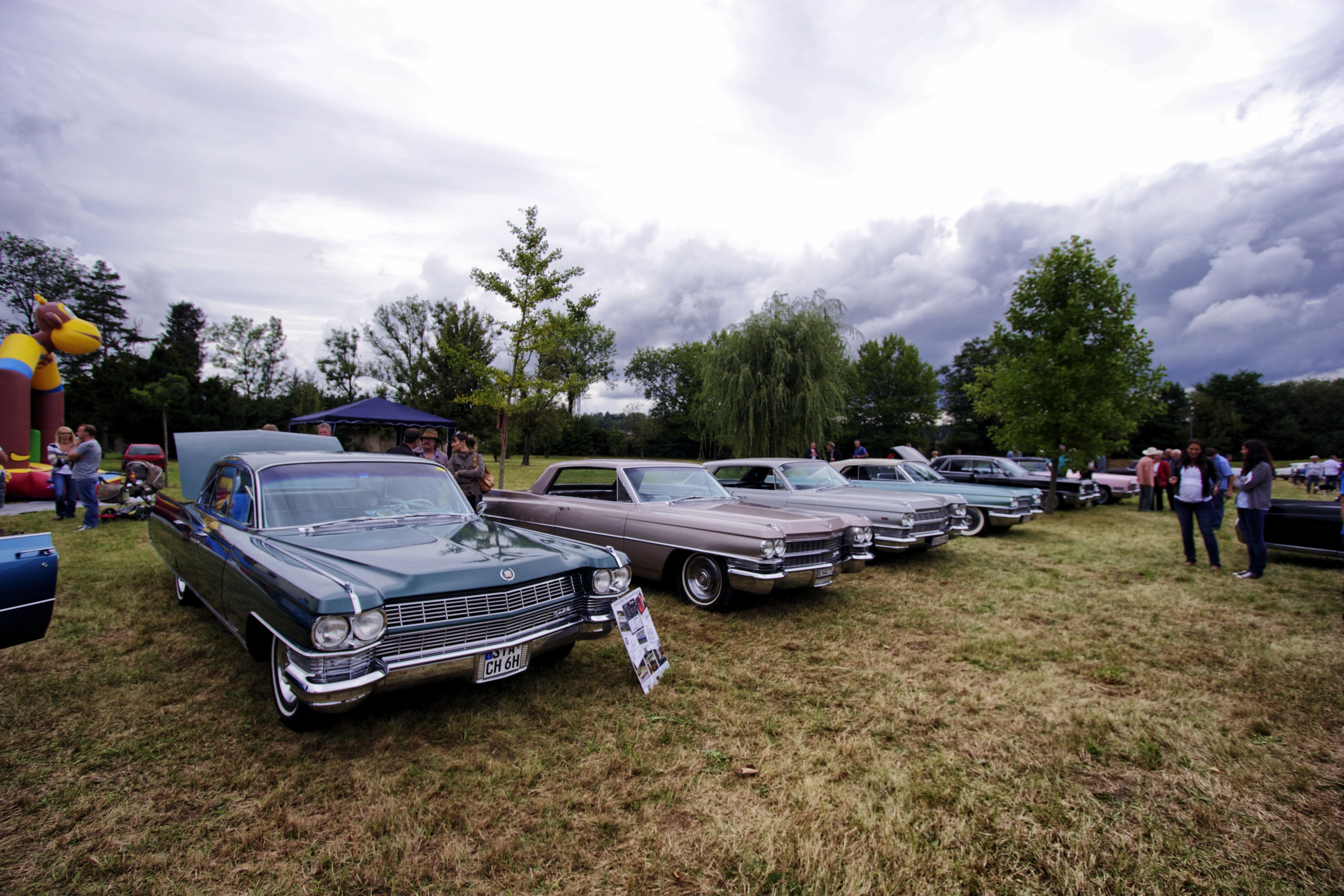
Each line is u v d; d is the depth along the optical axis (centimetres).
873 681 402
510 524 688
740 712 352
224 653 405
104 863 215
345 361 4178
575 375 1386
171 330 4884
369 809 250
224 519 394
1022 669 432
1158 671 429
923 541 794
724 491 686
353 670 266
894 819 253
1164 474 1426
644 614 382
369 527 376
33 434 1377
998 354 1673
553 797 264
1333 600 623
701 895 210
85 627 452
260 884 210
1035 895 215
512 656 313
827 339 2166
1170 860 234
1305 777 291
